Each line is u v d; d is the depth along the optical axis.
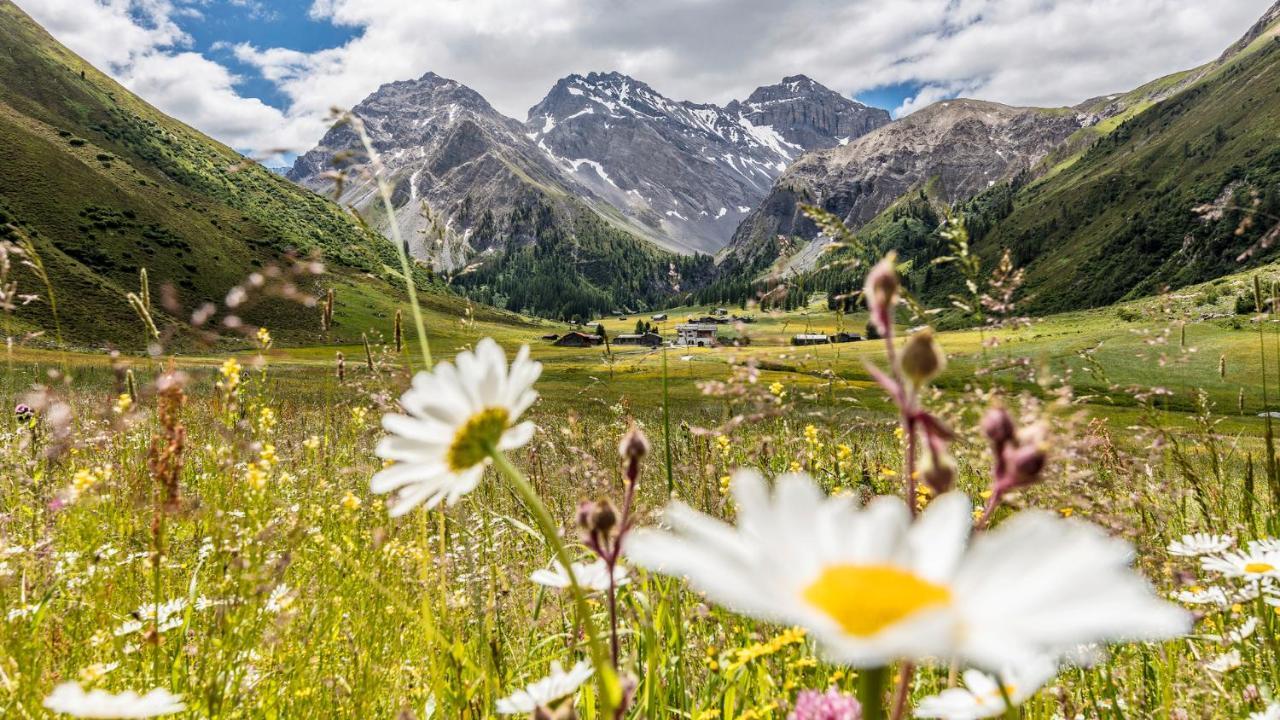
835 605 0.53
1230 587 2.50
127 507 2.98
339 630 2.60
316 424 4.89
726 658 2.07
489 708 1.90
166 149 194.62
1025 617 0.48
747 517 0.66
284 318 47.56
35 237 89.38
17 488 3.11
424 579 1.82
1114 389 3.13
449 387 1.13
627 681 1.21
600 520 1.34
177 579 3.02
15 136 130.62
